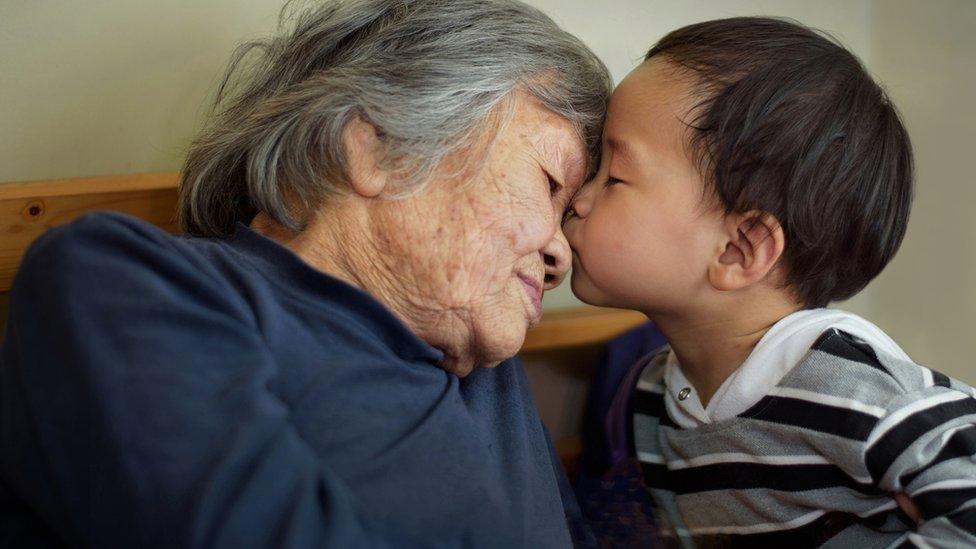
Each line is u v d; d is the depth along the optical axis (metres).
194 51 1.16
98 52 1.11
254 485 0.60
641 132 0.98
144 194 1.05
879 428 0.89
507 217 0.85
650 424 1.15
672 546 1.08
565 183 0.95
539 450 0.95
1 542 0.70
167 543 0.59
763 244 0.96
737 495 1.02
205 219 0.97
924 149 1.54
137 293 0.66
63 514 0.64
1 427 0.68
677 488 1.09
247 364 0.67
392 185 0.83
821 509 0.96
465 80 0.85
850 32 1.57
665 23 1.42
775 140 0.93
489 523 0.72
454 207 0.84
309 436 0.70
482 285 0.84
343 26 0.90
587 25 1.37
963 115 1.45
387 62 0.86
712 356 1.06
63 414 0.63
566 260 0.95
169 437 0.62
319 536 0.61
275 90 0.93
